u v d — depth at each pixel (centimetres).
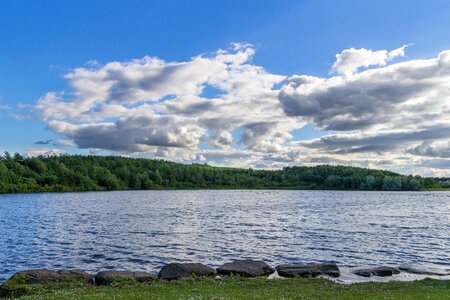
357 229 6194
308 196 19450
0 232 5850
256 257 3975
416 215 8850
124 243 4800
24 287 2428
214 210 10256
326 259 3872
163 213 9250
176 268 2941
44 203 12988
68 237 5306
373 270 3191
